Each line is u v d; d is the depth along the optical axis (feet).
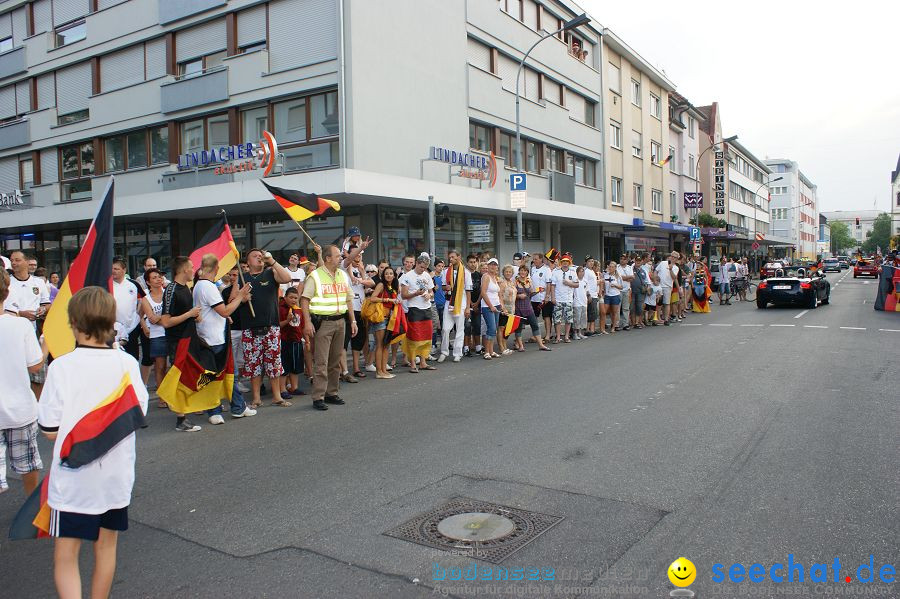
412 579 11.91
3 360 14.73
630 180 118.52
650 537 13.35
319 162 59.62
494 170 72.02
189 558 13.15
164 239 72.84
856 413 23.41
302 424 24.23
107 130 75.77
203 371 23.59
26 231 86.89
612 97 111.86
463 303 39.55
